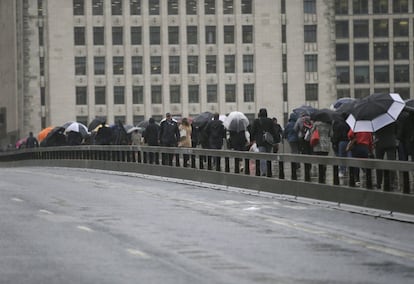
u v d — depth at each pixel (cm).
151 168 5869
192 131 6794
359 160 3509
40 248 2358
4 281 1847
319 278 1920
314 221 3105
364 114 4069
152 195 4212
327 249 2392
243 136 5528
